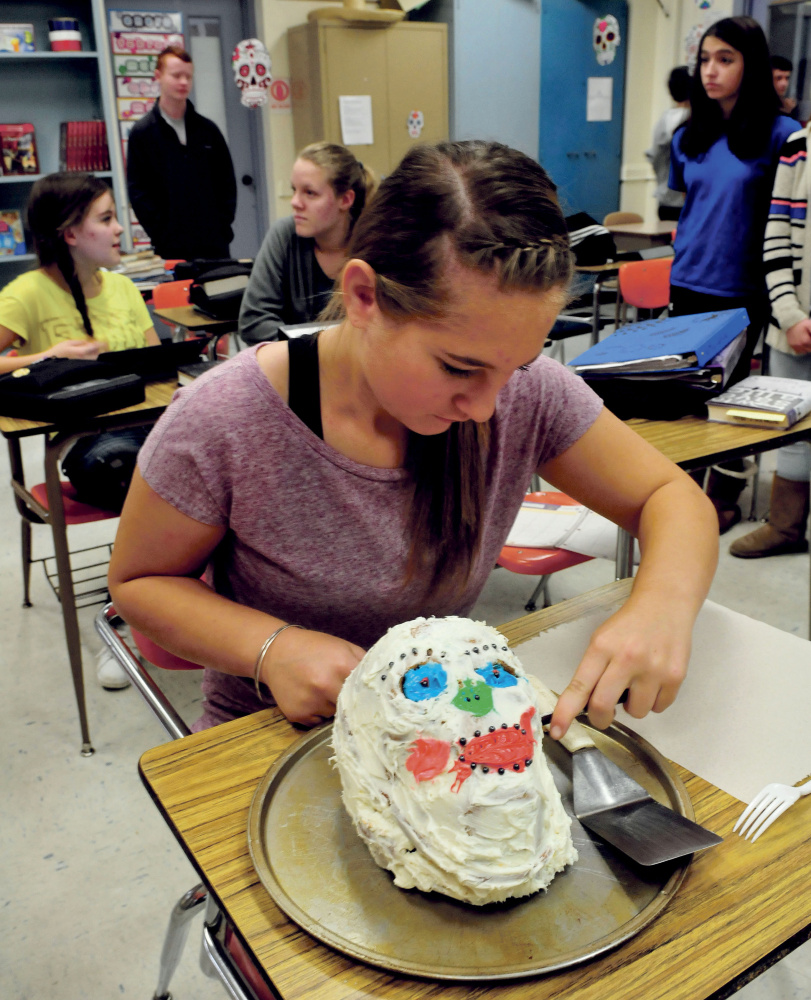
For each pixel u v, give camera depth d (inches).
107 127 192.2
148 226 180.2
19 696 89.8
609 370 66.7
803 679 34.3
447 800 23.3
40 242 94.5
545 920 22.5
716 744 30.6
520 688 26.5
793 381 72.1
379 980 21.1
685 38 253.4
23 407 73.2
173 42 202.5
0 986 57.7
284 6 211.2
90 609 105.9
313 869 24.4
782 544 110.2
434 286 24.5
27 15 185.9
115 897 64.9
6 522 131.0
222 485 35.0
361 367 31.7
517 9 230.2
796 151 92.4
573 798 27.0
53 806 74.4
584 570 112.7
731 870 24.5
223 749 30.4
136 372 84.0
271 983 21.2
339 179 94.2
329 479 35.2
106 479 84.6
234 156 225.8
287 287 102.1
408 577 37.4
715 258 109.0
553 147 252.7
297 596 37.8
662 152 190.5
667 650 30.8
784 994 54.3
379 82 212.4
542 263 23.8
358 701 26.8
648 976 21.0
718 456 58.7
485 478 37.7
